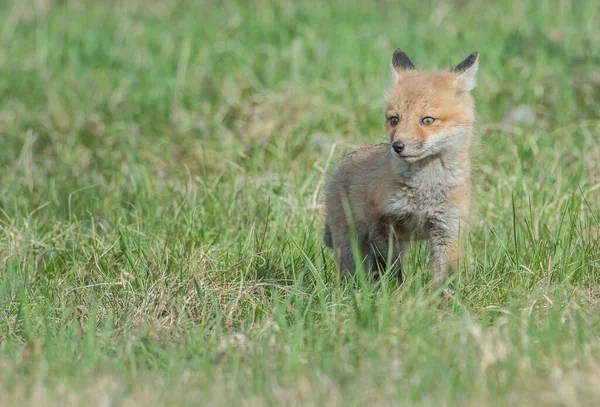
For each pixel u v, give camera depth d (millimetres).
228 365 8500
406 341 8672
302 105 17219
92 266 11852
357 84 17859
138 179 14820
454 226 10641
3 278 11078
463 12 22797
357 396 7582
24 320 9750
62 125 17656
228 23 22203
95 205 14023
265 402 7535
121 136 16906
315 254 11781
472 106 10875
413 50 19625
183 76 18984
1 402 7738
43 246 12562
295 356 8266
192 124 17203
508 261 11195
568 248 11141
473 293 10141
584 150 14586
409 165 10477
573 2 22328
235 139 16531
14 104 18828
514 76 17906
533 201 12945
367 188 10852
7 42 22375
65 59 20953
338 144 15336
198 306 10227
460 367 8055
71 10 25203
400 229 10961
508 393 7543
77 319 10148
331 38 20906
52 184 14609
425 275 10977
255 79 18781
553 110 16688
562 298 9812
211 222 13195
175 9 25078
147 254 11898
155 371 8438
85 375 8148
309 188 14180
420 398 7547
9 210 14016
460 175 10578
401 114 10508
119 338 9367
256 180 14258
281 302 10070
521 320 9078
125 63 20531
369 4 24297
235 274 11047
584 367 8000
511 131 15656
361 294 9688
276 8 23625
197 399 7676
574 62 18109
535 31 19969
